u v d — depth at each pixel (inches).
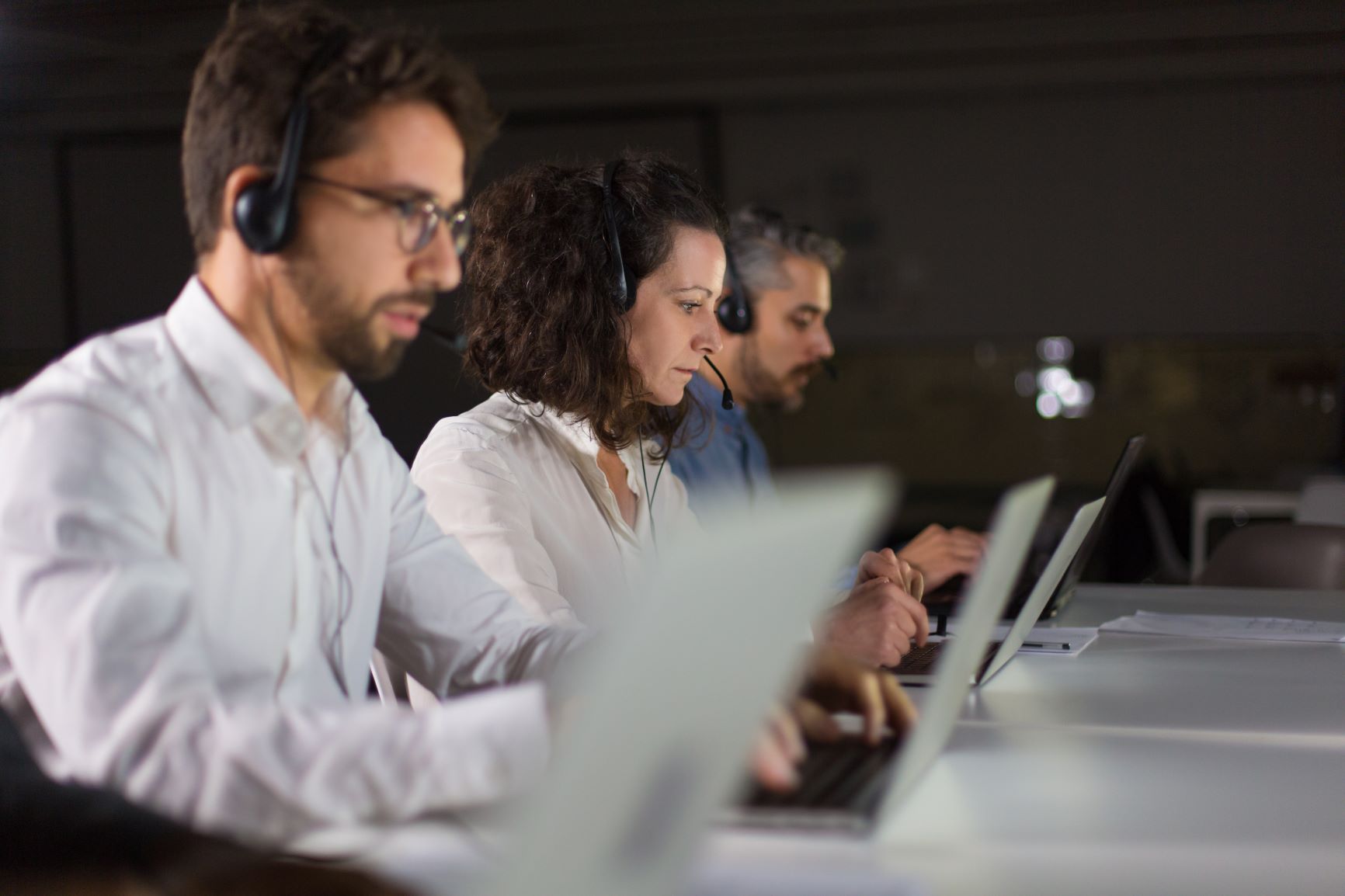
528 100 281.7
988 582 36.4
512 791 33.1
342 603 46.3
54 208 306.3
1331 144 265.1
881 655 60.3
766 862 32.8
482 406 67.7
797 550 26.5
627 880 25.4
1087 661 64.0
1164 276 277.3
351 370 41.9
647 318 64.5
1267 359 330.6
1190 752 44.8
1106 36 240.8
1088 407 354.9
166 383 40.6
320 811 32.6
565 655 46.6
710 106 289.7
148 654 33.9
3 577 34.9
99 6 219.3
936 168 285.7
